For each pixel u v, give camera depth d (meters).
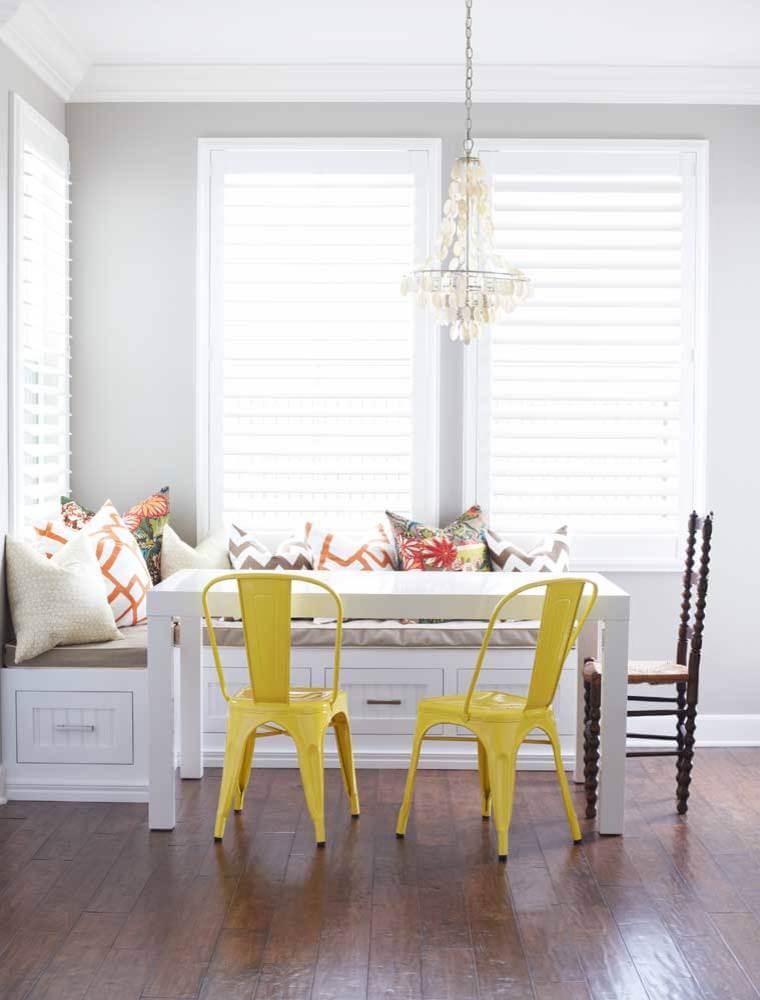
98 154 4.86
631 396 4.89
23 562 4.03
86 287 4.89
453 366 4.89
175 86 4.82
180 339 4.91
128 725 4.03
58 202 4.70
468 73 3.85
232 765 3.58
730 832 3.72
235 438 4.95
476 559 4.66
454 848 3.54
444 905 3.09
